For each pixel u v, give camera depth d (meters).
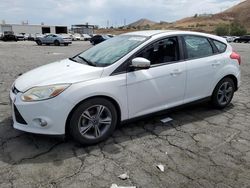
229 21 170.62
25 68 10.45
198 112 5.22
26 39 48.66
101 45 4.81
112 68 3.81
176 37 4.54
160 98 4.31
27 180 3.01
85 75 3.65
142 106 4.14
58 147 3.74
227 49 5.32
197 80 4.73
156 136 4.16
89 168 3.26
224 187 2.95
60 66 4.16
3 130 4.22
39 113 3.44
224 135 4.23
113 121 3.91
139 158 3.51
